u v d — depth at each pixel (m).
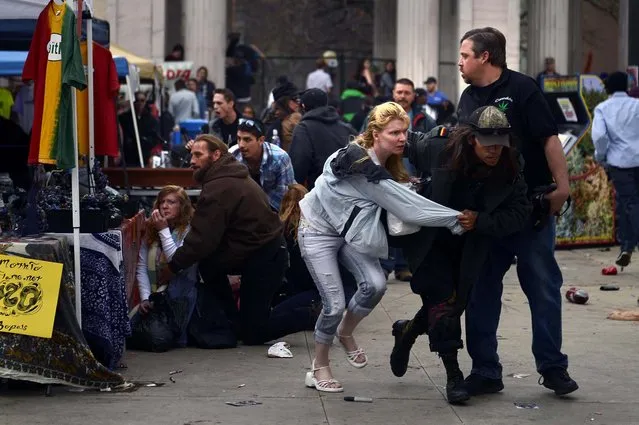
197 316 12.95
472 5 38.22
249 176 13.09
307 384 11.02
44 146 10.70
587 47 51.22
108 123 12.70
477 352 10.71
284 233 13.65
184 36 37.12
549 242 10.47
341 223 10.34
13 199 12.18
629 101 19.16
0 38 15.27
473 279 10.04
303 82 58.53
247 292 12.98
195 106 33.00
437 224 9.88
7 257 10.45
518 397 10.70
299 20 63.16
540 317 10.52
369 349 12.87
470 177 9.90
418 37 37.91
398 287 17.56
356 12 63.22
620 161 19.06
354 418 9.92
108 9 35.88
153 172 16.44
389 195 10.02
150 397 10.59
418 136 10.34
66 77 10.57
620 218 19.23
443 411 10.19
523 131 10.34
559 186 10.21
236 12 63.44
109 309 11.26
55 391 10.73
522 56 47.97
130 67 19.59
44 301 10.45
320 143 15.39
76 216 10.93
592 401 10.58
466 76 10.38
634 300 16.53
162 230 12.97
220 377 11.46
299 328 13.12
